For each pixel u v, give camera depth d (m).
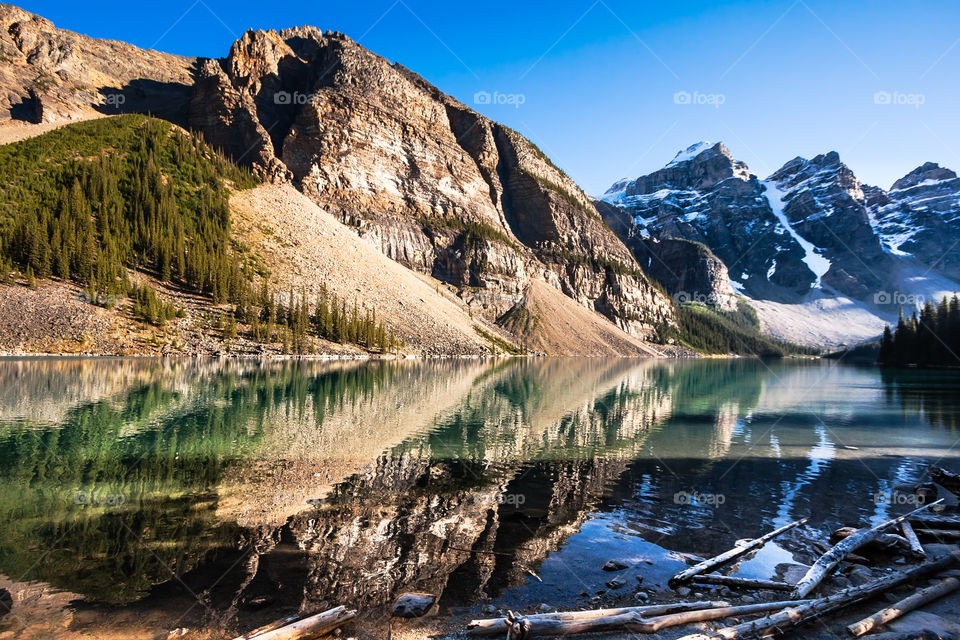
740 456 20.84
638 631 7.64
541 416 31.83
